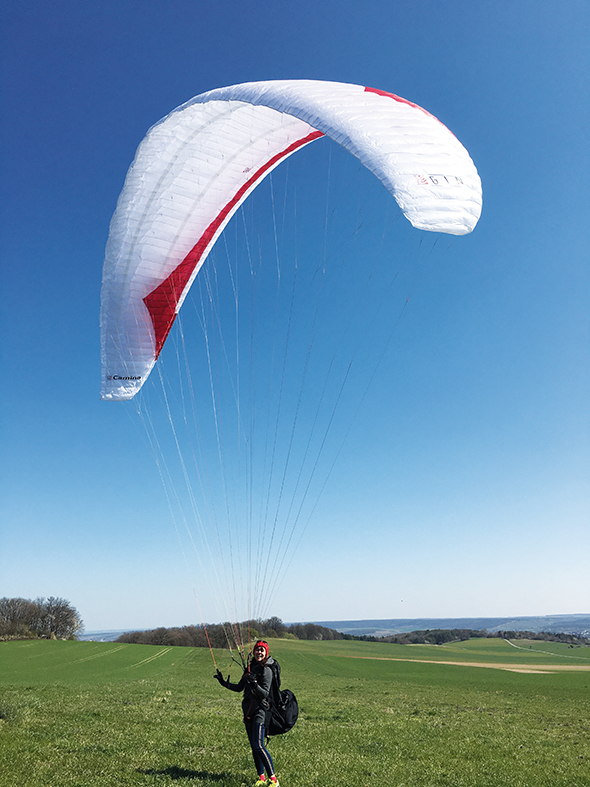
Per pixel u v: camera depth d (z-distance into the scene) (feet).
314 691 86.63
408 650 248.32
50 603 264.31
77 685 82.17
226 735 32.17
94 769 22.13
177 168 35.06
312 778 22.45
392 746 32.65
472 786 23.66
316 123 27.25
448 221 25.00
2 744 26.04
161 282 37.99
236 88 30.73
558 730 51.52
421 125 27.61
